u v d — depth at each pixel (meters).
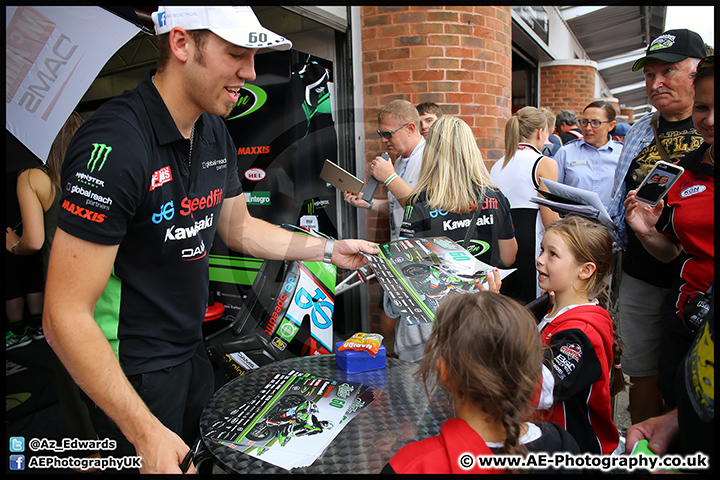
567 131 4.61
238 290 2.30
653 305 1.94
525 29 4.30
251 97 1.83
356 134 1.81
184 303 1.28
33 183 1.69
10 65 1.34
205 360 1.51
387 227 1.78
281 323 1.75
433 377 1.06
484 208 1.70
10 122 1.37
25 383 1.98
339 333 1.85
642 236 1.75
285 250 1.58
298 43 3.00
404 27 3.02
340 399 1.26
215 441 1.08
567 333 1.20
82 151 1.00
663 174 1.64
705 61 1.36
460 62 3.06
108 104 1.08
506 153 2.43
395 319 1.55
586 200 1.59
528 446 0.86
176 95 1.10
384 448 1.05
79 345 0.98
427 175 1.66
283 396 1.28
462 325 0.86
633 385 2.05
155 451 1.03
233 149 1.44
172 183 1.15
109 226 1.01
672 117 1.90
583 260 1.34
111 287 1.17
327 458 1.02
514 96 6.05
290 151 1.65
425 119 2.62
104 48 1.36
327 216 1.71
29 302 2.01
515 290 2.12
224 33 1.01
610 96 10.11
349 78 3.12
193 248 1.25
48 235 1.76
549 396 1.10
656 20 4.52
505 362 0.83
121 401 1.02
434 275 1.31
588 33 6.21
